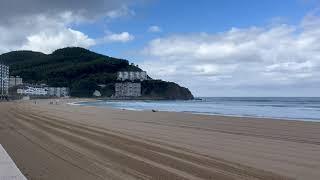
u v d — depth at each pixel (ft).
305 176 34.88
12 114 159.74
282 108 247.29
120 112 178.81
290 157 46.65
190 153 49.08
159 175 34.68
